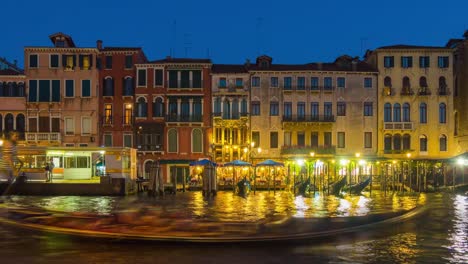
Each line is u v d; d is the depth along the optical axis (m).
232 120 56.31
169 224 21.11
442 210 31.81
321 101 57.09
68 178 46.22
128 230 20.22
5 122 56.06
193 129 56.84
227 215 29.08
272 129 56.84
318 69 57.38
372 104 57.25
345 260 17.23
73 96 56.31
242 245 18.84
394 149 56.88
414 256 18.00
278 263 16.70
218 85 56.84
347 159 51.66
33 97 56.06
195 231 20.16
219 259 17.05
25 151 45.59
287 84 57.12
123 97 56.97
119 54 57.16
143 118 56.78
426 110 57.34
